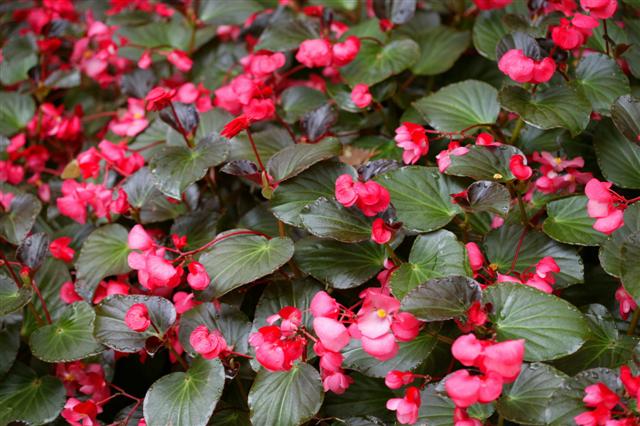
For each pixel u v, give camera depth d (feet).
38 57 5.24
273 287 4.01
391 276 3.77
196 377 3.83
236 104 4.50
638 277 3.64
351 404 3.99
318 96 4.64
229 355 3.90
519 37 4.12
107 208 4.29
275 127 4.50
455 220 4.02
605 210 3.66
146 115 4.74
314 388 3.73
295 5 5.09
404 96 4.69
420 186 3.97
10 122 5.01
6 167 4.81
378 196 3.75
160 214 4.40
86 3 5.69
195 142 4.48
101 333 3.89
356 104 4.32
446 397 3.66
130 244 3.90
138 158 4.39
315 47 4.33
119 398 4.30
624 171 4.07
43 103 5.13
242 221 4.29
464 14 4.86
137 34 5.13
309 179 4.02
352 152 4.58
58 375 4.17
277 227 4.24
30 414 4.04
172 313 3.90
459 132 4.14
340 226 3.86
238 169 3.97
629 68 4.35
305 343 3.75
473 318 3.60
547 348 3.59
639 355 3.60
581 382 3.55
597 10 4.01
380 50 4.61
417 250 3.85
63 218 4.71
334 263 3.95
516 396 3.63
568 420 3.51
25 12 5.64
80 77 5.06
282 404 3.73
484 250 3.98
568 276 3.90
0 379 4.16
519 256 3.96
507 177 3.87
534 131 4.30
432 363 3.90
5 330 4.21
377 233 3.73
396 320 3.59
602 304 4.08
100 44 5.00
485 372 3.43
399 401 3.58
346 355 3.80
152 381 4.31
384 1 4.60
